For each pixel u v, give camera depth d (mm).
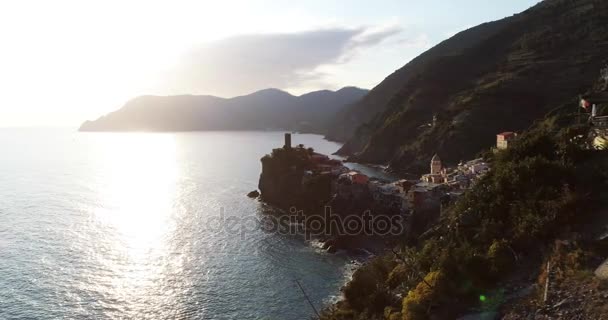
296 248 81688
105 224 96875
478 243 36438
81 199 125875
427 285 32969
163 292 60531
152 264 71375
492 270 30859
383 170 185500
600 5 198750
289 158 129250
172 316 53656
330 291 61188
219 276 66562
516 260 31297
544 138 45438
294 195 115938
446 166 159000
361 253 78562
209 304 57031
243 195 134750
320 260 74812
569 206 32062
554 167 38125
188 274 67250
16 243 81188
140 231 91375
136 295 59375
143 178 171500
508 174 40625
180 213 108562
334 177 111438
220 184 154875
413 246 61438
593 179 35375
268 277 66500
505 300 27906
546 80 171625
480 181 48094
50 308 54969
